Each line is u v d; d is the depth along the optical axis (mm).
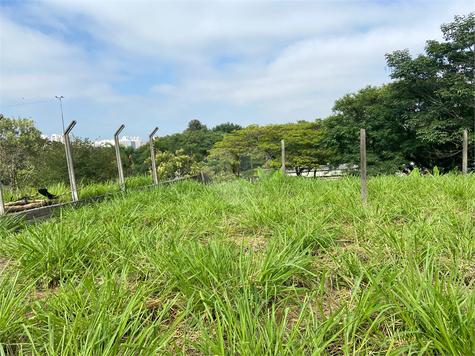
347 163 22484
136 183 9266
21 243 3139
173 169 29531
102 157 15812
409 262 2305
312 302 2201
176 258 2582
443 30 17984
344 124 23141
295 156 28000
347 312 1783
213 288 2158
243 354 1498
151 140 9078
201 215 4383
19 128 22344
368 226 3418
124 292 2318
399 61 18734
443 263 2475
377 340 1730
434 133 16859
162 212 4688
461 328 1552
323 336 1718
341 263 2576
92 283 2236
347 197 4832
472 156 18312
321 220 3529
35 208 5203
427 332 1651
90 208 5125
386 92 22234
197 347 1643
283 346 1676
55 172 14586
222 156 28547
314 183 6871
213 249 2676
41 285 2660
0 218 4477
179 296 2260
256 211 4094
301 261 2410
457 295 1801
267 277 2262
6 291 2322
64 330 1677
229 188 7012
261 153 29344
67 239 2996
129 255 2777
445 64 18328
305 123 29094
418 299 1766
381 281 2254
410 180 6695
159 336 1790
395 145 21000
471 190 4895
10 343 1852
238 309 1767
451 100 16844
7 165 14227
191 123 72875
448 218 3312
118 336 1634
